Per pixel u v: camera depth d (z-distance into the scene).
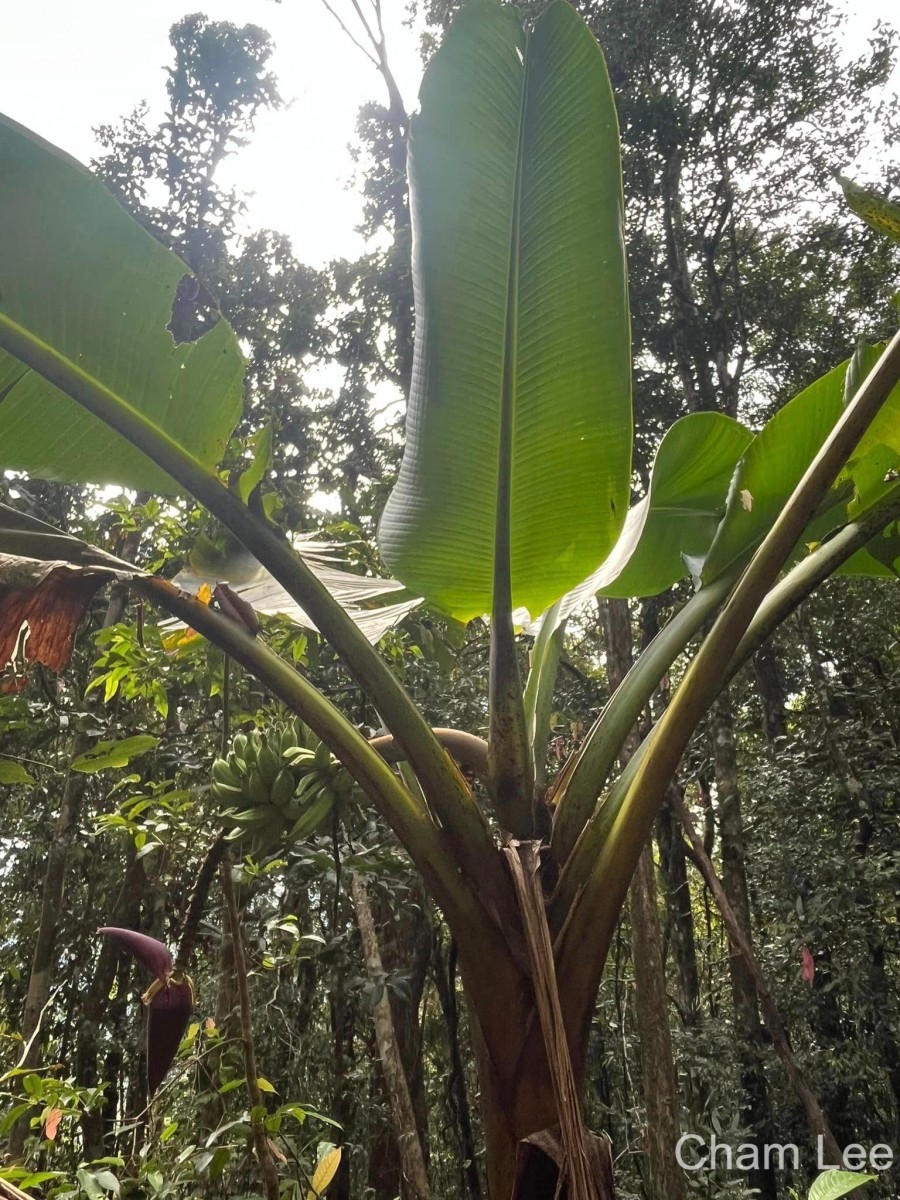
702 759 6.95
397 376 7.58
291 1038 3.53
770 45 7.88
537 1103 1.17
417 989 4.23
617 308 1.49
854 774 5.91
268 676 1.38
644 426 7.90
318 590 1.38
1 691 1.41
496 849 1.31
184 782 4.40
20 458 1.60
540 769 1.61
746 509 1.71
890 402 1.60
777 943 5.51
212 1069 2.32
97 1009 4.71
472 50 1.41
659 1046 3.67
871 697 6.75
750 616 1.28
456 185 1.46
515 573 1.68
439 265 1.50
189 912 1.56
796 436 1.75
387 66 6.47
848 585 7.08
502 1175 1.18
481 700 4.93
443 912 1.29
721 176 8.58
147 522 3.66
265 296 7.20
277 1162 2.32
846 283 9.12
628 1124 4.76
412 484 1.65
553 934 1.27
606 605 4.36
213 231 6.24
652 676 1.49
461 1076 2.46
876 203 1.15
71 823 4.38
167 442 1.46
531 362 1.52
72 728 3.91
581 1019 1.23
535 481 1.59
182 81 6.07
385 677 1.34
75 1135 2.97
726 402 7.79
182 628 2.15
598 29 8.03
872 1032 5.20
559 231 1.46
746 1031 5.59
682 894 7.44
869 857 5.27
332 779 1.98
